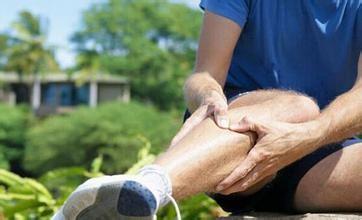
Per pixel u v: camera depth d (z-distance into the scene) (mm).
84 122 39812
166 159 2508
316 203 2949
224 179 2611
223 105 2693
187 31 54625
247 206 3029
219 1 3121
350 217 2857
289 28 3119
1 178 4344
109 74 54906
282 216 2889
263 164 2658
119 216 2312
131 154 37312
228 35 3104
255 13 3127
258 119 2656
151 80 54031
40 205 4234
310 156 2955
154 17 55219
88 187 2293
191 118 2711
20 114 46594
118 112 40750
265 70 3146
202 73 3078
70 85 55781
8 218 4215
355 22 3105
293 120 2713
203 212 4395
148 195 2293
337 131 2764
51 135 41406
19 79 56062
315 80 3143
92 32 55406
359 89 2875
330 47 3107
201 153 2541
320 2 3113
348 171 2898
